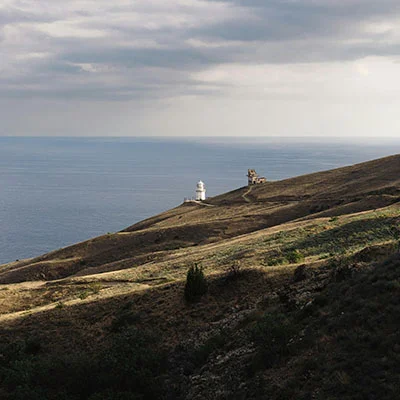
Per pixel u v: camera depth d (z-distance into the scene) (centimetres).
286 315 2233
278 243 4934
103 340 2798
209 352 2216
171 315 2892
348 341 1652
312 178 12375
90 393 2041
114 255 8375
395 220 4350
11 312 4512
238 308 2706
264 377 1705
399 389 1322
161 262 5756
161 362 2236
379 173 10562
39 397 1989
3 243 19125
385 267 2133
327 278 2556
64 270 8256
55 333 3045
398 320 1664
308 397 1455
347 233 4375
